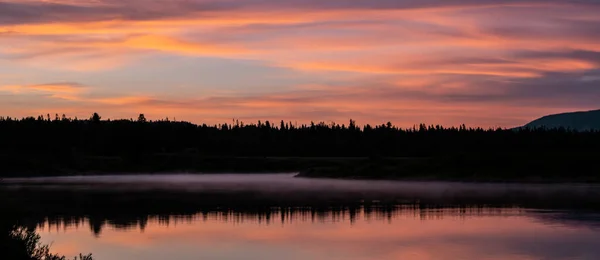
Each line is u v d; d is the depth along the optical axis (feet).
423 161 367.86
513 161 332.60
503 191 240.12
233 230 121.70
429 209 163.32
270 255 94.02
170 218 144.15
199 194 231.71
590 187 265.13
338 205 176.96
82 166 551.18
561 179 308.40
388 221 136.26
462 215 148.05
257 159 568.82
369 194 224.74
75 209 167.94
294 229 122.93
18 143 587.27
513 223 131.13
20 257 73.87
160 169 560.61
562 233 115.55
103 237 113.50
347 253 95.20
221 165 559.38
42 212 159.33
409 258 91.30
